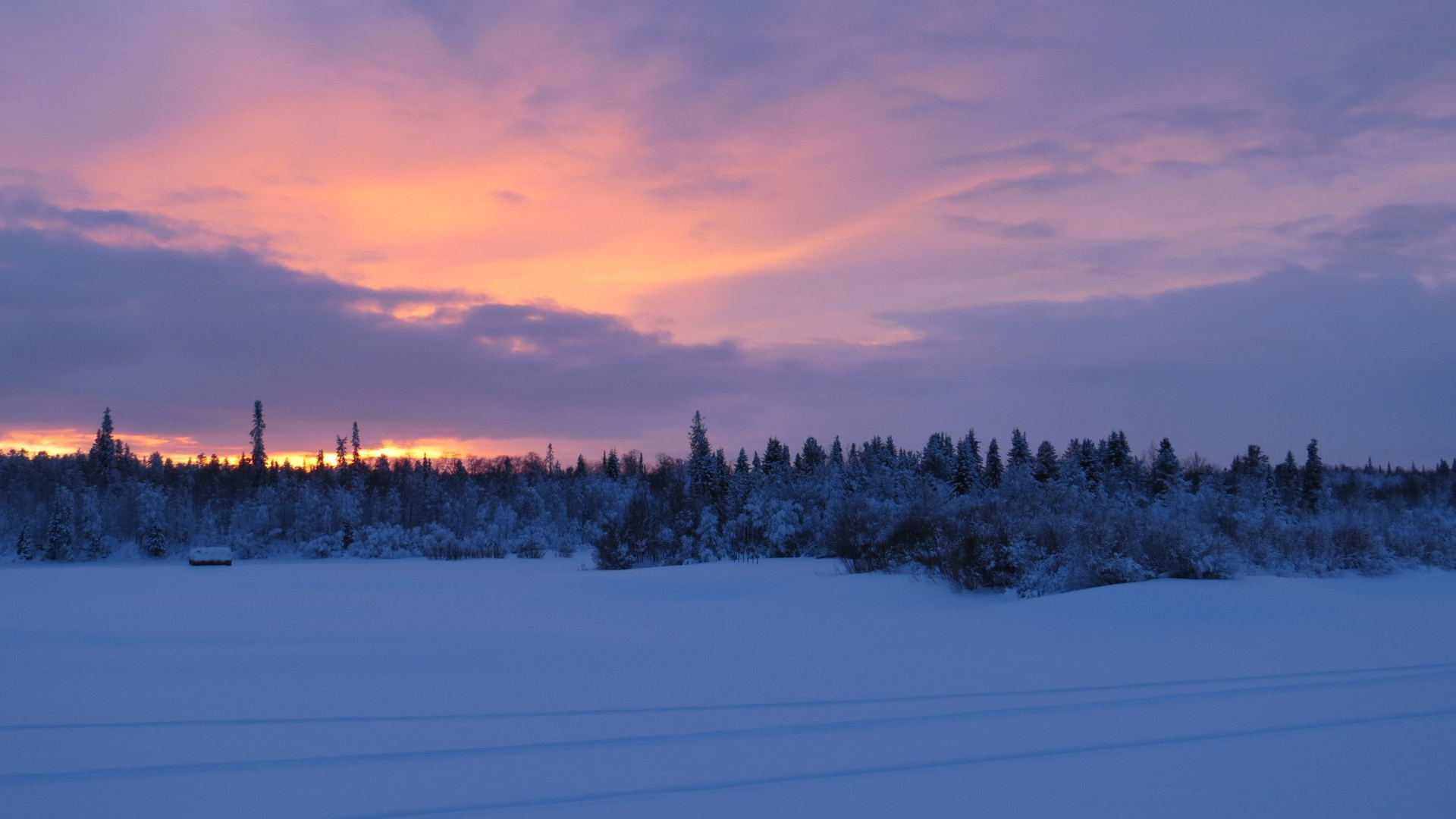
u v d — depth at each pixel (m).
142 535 90.19
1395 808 7.62
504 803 7.79
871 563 34.12
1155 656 15.52
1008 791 8.05
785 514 49.06
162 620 24.58
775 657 16.09
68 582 46.06
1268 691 12.29
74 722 11.01
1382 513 54.31
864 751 9.41
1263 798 7.86
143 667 15.45
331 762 9.07
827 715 11.09
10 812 7.65
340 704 12.05
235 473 123.69
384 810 7.64
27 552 84.50
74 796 8.04
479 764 8.96
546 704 11.88
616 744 9.73
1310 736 9.83
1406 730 10.09
